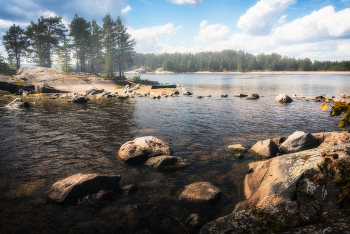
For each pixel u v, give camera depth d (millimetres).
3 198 5062
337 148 4902
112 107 20141
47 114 16266
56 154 8039
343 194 2586
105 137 10320
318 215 2924
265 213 3098
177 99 26562
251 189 5461
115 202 5027
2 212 4508
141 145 8000
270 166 5773
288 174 4895
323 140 8008
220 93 33875
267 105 21094
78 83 44719
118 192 5488
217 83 62500
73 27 72750
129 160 7352
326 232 2361
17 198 5078
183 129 11992
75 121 13867
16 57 68938
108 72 60500
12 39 66500
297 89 40625
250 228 3150
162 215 4559
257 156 8078
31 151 8305
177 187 5816
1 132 10961
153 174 6594
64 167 6918
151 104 22203
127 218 4438
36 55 70875
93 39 71375
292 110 18109
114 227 4156
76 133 10969
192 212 4684
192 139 10180
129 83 51062
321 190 3809
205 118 14992
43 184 5793
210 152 8516
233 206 4918
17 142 9375
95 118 14898
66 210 4660
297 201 3758
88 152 8312
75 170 6711
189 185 5695
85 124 13031
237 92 35312
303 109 18578
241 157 7922
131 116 15711
